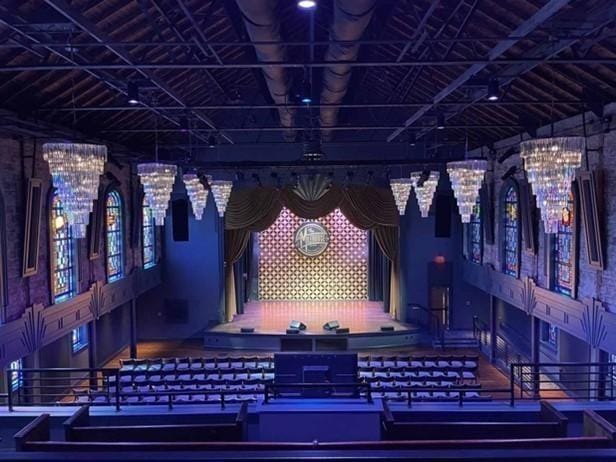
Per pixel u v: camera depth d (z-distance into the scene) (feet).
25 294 43.93
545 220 27.58
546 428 25.45
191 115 52.49
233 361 55.06
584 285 46.68
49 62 33.91
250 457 7.18
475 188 38.14
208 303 77.92
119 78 37.17
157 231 77.15
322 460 7.11
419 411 31.53
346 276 88.02
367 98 65.92
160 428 24.97
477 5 30.12
